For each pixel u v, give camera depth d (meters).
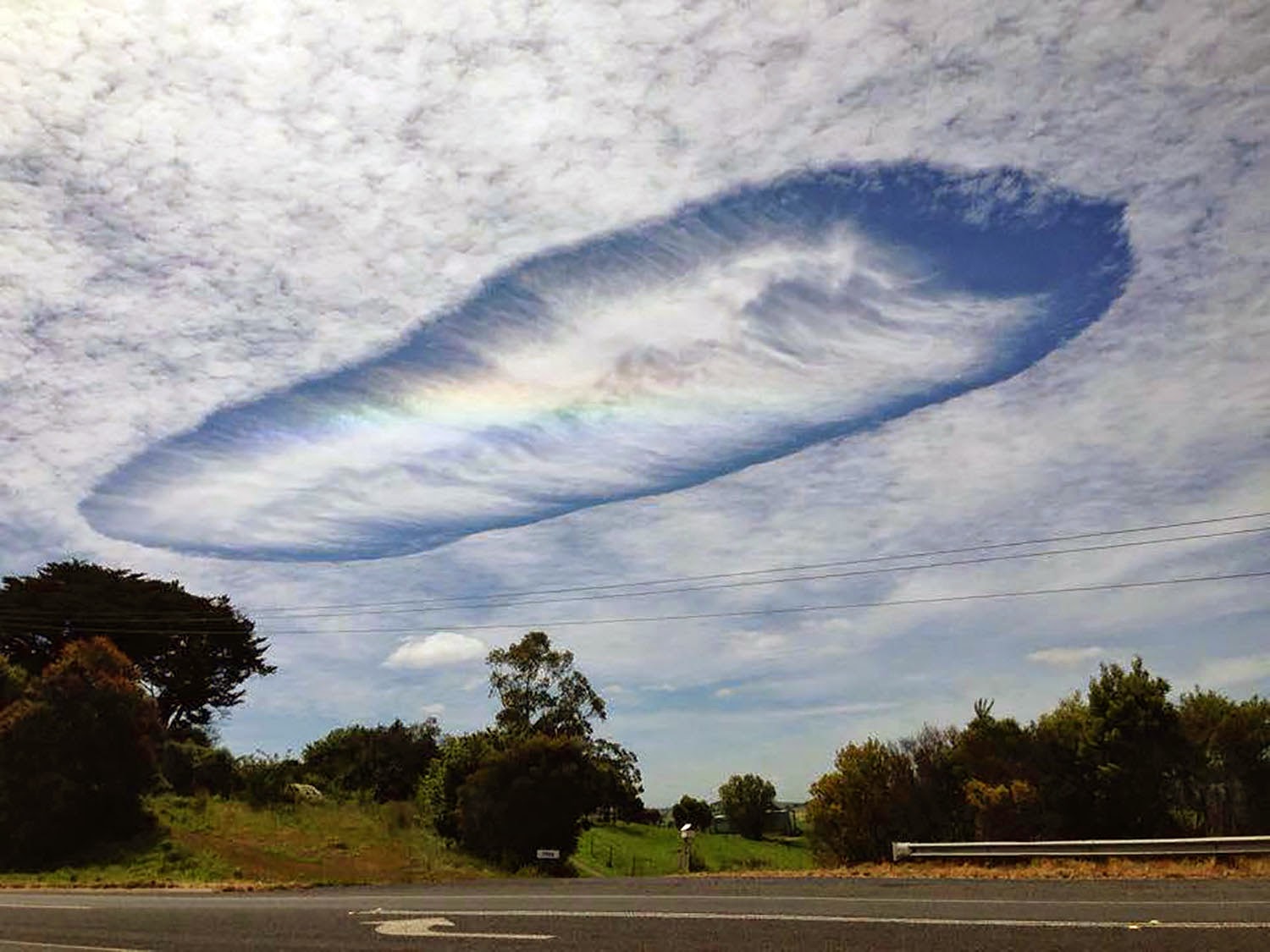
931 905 14.51
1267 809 32.25
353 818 47.81
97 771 35.62
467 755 49.06
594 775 44.72
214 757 50.88
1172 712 33.91
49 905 20.59
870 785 33.09
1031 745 34.38
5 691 43.75
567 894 18.47
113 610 62.53
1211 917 12.26
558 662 61.53
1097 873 18.33
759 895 16.73
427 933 14.37
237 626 66.44
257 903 19.47
